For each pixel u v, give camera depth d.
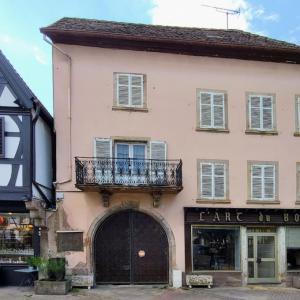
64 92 15.31
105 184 14.45
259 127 16.52
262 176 16.33
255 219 16.05
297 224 16.34
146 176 15.00
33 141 14.30
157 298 12.72
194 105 16.11
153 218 15.50
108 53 15.70
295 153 16.69
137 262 15.34
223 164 16.06
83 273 14.72
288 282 15.96
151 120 15.73
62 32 15.09
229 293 13.98
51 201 16.20
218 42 16.09
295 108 16.89
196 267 15.63
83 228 14.91
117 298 12.59
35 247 14.70
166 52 16.09
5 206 14.63
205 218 15.69
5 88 14.34
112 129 15.44
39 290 12.99
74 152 15.14
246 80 16.62
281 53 16.72
